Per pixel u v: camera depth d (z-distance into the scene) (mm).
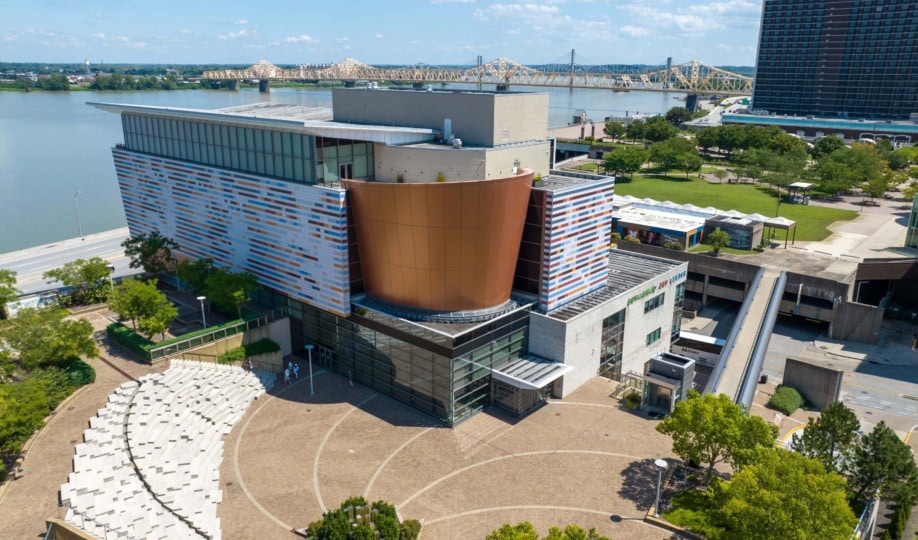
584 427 59281
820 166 172000
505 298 66000
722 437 46000
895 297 108562
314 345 71875
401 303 65000
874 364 87688
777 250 116312
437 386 59562
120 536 40938
